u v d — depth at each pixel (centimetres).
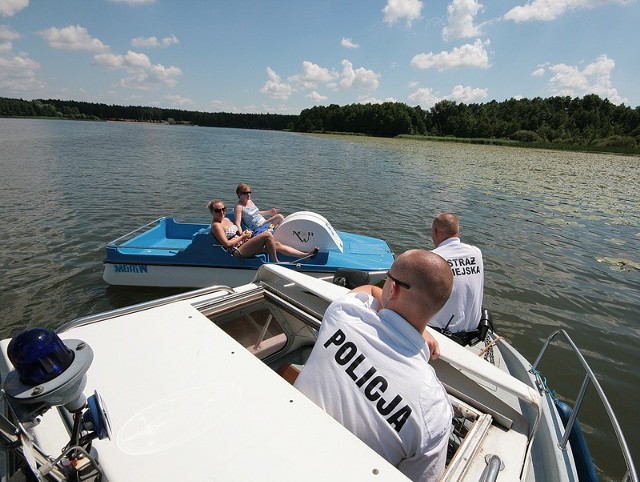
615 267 827
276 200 1323
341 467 128
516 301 655
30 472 118
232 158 2623
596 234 1073
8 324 507
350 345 158
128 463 126
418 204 1348
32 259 701
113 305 560
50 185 1345
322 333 168
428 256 156
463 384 209
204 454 129
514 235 1028
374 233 989
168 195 1301
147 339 188
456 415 195
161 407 148
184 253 576
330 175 1970
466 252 340
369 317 162
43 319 520
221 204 566
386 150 4022
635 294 700
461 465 157
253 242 554
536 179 2145
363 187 1641
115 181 1492
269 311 280
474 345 348
